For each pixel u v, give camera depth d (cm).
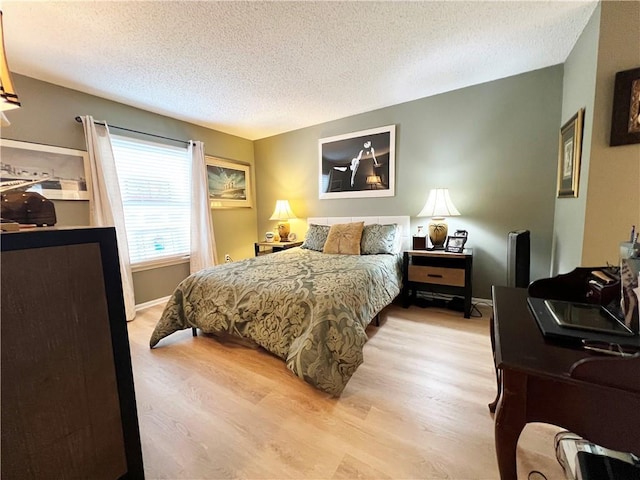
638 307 74
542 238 256
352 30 180
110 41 184
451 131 290
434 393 152
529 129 254
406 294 289
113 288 89
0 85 96
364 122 341
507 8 162
